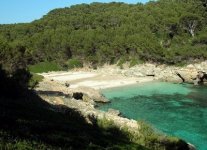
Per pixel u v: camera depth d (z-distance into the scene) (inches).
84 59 5157.5
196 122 2258.9
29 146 776.9
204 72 3973.9
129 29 5039.4
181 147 1519.4
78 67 5137.8
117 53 4901.6
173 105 2834.6
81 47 5201.8
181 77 4062.5
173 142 1507.1
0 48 2962.6
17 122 979.9
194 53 4227.4
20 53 3292.3
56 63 5270.7
